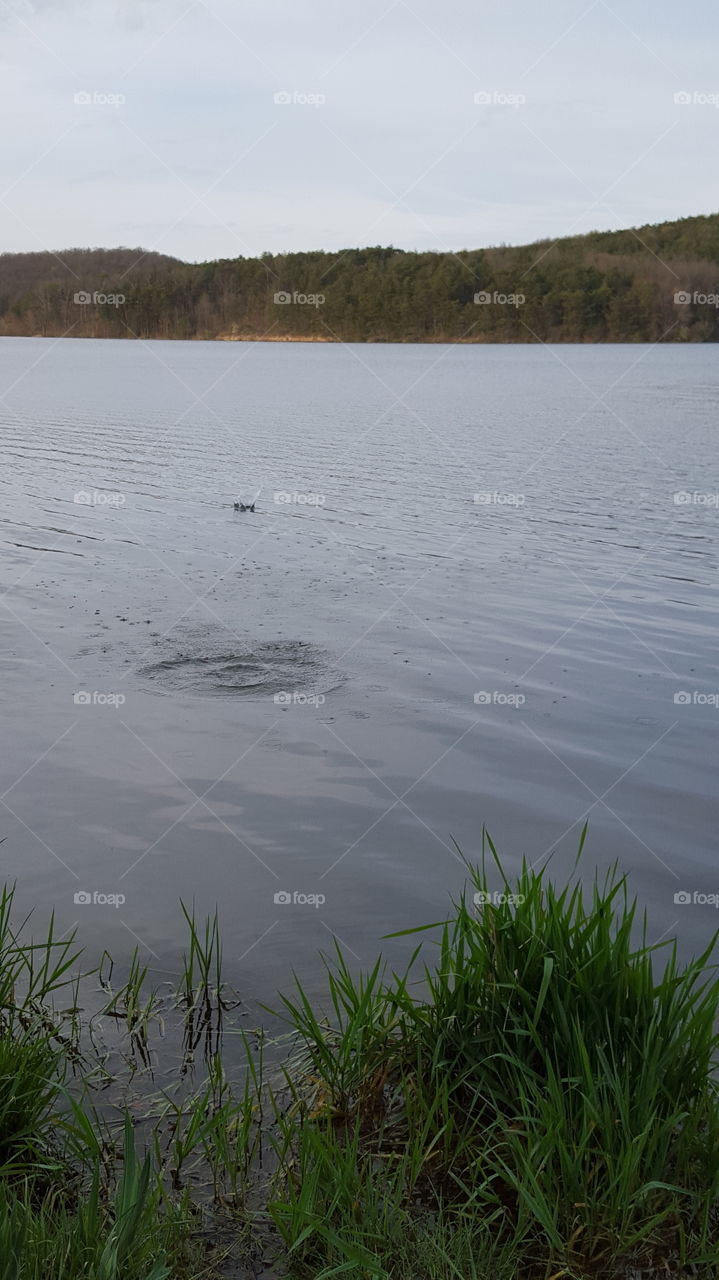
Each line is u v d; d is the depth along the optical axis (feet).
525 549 58.90
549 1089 13.41
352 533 63.31
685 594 49.11
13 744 29.73
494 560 55.93
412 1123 13.94
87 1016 16.90
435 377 251.60
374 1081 14.90
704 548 59.41
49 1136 14.11
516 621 44.16
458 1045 15.03
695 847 24.40
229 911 20.75
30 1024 16.35
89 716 32.04
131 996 17.30
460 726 31.94
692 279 363.35
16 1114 13.85
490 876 22.65
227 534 62.59
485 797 26.91
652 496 77.25
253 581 50.37
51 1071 14.57
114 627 41.83
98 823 24.93
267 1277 11.98
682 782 28.12
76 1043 16.12
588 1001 14.51
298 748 29.89
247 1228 12.60
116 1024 16.69
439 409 159.22
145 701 33.47
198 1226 12.67
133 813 25.49
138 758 28.91
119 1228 11.47
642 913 21.27
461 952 15.78
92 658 37.83
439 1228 12.51
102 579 50.37
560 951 15.05
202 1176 13.52
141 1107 14.70
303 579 51.06
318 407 162.30
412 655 39.11
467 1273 11.96
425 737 30.99
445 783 27.68
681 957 19.47
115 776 27.68
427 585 50.16
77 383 214.07
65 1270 11.37
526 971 15.19
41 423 131.23
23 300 348.18
